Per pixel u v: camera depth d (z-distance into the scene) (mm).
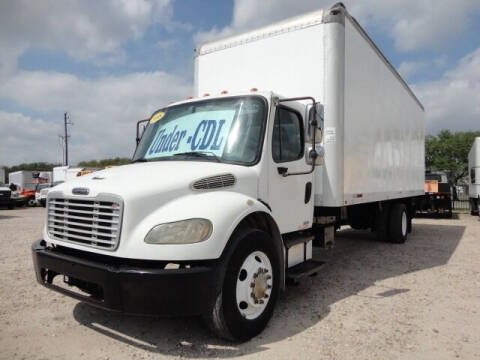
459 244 9727
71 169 31641
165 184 3635
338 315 4578
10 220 17078
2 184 28750
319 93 5621
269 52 6070
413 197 11172
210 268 3434
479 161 16781
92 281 3441
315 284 5938
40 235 11352
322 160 5121
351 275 6500
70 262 3619
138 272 3230
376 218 9664
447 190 17469
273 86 6000
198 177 3818
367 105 6867
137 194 3461
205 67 6770
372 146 7199
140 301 3246
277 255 4254
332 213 6273
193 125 4805
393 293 5461
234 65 6426
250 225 4246
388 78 8117
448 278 6293
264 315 4012
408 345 3775
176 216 3424
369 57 6918
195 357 3498
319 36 5645
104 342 3807
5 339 3883
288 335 3992
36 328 4148
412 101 10367
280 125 4734
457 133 44375
